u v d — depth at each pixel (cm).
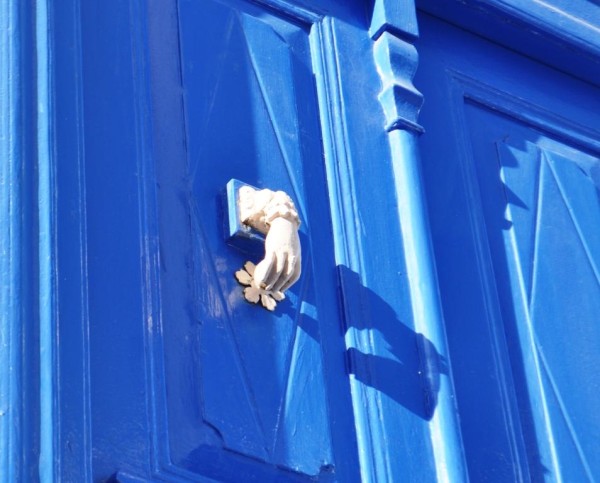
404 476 266
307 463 253
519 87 356
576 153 358
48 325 223
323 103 304
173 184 264
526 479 288
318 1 320
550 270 325
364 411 268
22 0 250
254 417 251
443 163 323
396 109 311
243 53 295
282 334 264
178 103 276
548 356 311
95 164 252
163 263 254
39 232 230
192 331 251
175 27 286
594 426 306
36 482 212
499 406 293
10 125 237
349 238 288
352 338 275
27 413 215
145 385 237
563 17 359
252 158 282
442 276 303
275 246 261
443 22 351
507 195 331
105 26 270
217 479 241
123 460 228
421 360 282
